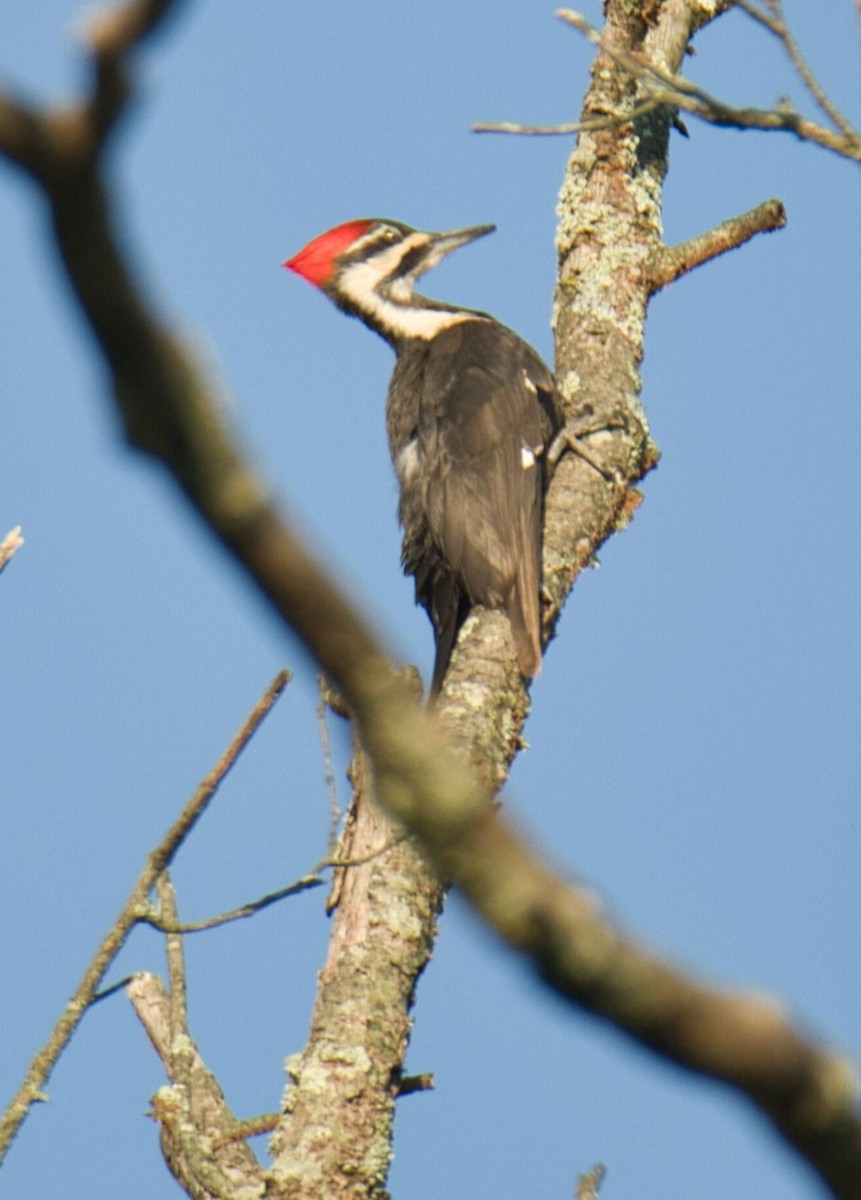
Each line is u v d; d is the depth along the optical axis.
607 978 2.81
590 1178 8.45
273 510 2.79
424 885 10.80
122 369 2.69
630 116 8.70
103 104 2.54
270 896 9.04
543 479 14.40
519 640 12.83
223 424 2.76
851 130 8.43
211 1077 11.05
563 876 2.94
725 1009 2.78
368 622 2.91
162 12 2.55
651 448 14.76
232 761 9.06
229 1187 9.92
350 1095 10.02
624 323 15.05
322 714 9.37
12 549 9.45
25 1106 8.61
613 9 15.80
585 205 15.54
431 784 2.97
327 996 10.44
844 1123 2.76
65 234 2.59
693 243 15.47
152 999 11.54
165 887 9.86
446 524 14.47
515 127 8.75
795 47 8.46
